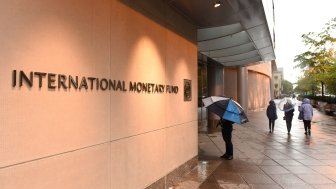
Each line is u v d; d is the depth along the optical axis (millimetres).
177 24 8070
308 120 16688
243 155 11070
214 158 10539
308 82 52250
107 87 4957
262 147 12758
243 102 27609
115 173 5160
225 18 9086
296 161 10094
